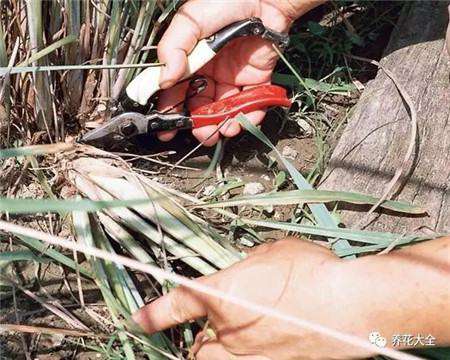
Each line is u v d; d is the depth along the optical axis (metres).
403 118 1.47
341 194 1.32
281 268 1.07
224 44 1.37
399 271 1.03
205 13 1.35
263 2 1.41
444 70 1.55
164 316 1.13
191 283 0.89
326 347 1.04
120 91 1.43
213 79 1.48
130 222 1.30
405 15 1.70
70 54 1.37
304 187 1.35
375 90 1.53
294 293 1.05
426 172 1.39
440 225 1.32
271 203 1.33
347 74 1.67
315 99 1.62
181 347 1.21
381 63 1.60
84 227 1.29
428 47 1.60
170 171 1.48
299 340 1.04
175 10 1.50
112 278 1.25
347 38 1.71
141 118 1.38
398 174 1.34
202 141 1.45
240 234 1.38
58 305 1.24
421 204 1.35
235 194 1.46
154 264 1.29
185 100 1.46
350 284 1.04
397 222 1.33
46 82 1.34
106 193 1.34
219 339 1.10
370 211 1.32
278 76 1.59
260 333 1.05
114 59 1.38
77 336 1.23
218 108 1.43
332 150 1.53
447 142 1.43
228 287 1.07
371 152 1.42
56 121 1.38
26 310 1.26
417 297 1.02
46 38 1.36
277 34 1.41
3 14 1.34
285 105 1.47
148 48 1.39
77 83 1.39
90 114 1.44
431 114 1.48
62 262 1.24
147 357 1.22
